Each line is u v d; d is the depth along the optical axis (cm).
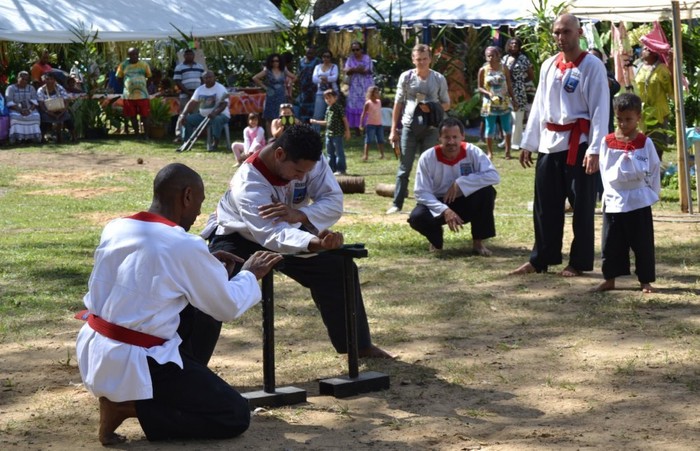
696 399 525
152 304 448
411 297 782
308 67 2294
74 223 1245
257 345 661
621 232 779
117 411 467
